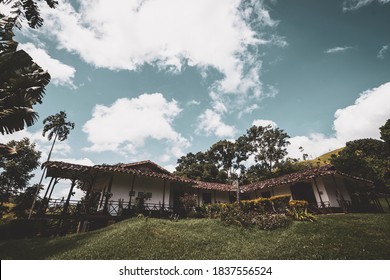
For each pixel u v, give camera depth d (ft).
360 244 25.59
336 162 89.30
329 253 24.20
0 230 42.19
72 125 99.19
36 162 93.56
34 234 43.88
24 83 24.64
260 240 33.73
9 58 24.43
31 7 24.85
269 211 50.16
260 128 156.35
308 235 31.76
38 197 78.28
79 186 70.79
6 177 86.17
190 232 36.63
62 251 29.89
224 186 86.99
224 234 36.63
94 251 28.14
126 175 60.49
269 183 74.95
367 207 63.52
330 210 55.77
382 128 108.27
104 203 53.21
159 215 55.01
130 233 33.58
